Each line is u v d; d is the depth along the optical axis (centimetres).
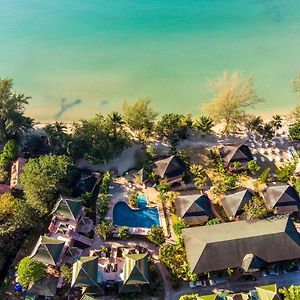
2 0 13562
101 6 13200
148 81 10081
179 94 9662
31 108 9394
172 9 12925
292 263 5803
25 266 5469
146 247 6231
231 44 11288
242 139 8294
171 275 5809
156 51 11075
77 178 7156
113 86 9962
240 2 13300
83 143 7425
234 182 7006
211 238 5822
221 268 5634
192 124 8462
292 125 8294
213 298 5278
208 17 12512
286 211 6531
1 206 6241
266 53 10925
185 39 11531
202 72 10294
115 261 5956
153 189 7131
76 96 9719
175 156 7344
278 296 5247
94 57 10900
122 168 7625
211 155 7712
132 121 8006
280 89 9725
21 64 10725
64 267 5703
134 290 5553
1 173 7206
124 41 11500
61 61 10794
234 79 8381
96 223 6544
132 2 13362
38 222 6359
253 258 5622
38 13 12875
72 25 12262
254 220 6184
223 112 8131
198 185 7006
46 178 6456
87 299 5353
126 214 6712
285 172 7131
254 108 9231
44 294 5519
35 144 7856
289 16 12488
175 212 6712
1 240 5966
